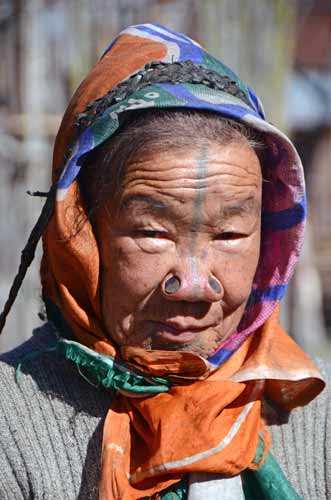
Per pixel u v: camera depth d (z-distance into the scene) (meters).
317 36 18.41
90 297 3.51
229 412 3.44
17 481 3.47
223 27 10.08
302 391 3.57
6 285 9.91
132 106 3.30
